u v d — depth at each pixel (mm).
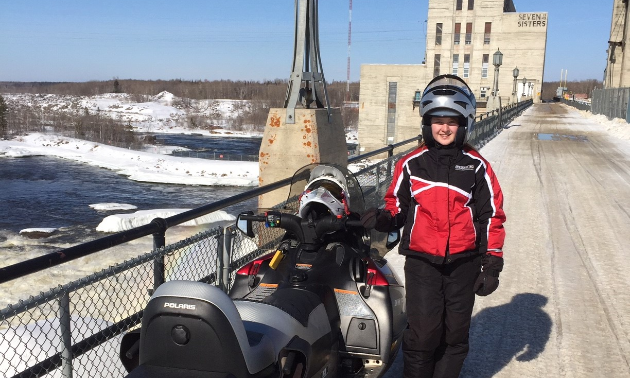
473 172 2941
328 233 3283
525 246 7688
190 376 2227
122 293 6203
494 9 76062
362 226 3250
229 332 2242
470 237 2965
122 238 3168
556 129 32188
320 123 7598
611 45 65000
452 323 3102
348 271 3391
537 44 76312
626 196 11531
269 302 2834
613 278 6367
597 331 4922
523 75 77750
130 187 46500
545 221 9195
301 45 7645
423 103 3008
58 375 3305
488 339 4730
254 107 177875
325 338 2984
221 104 198250
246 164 63656
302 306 2891
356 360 3543
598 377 4105
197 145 97875
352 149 82062
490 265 2949
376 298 3389
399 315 3666
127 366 2645
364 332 3357
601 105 46656
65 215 30484
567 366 4270
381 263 3723
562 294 5844
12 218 28828
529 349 4551
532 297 5746
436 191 2938
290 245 3424
